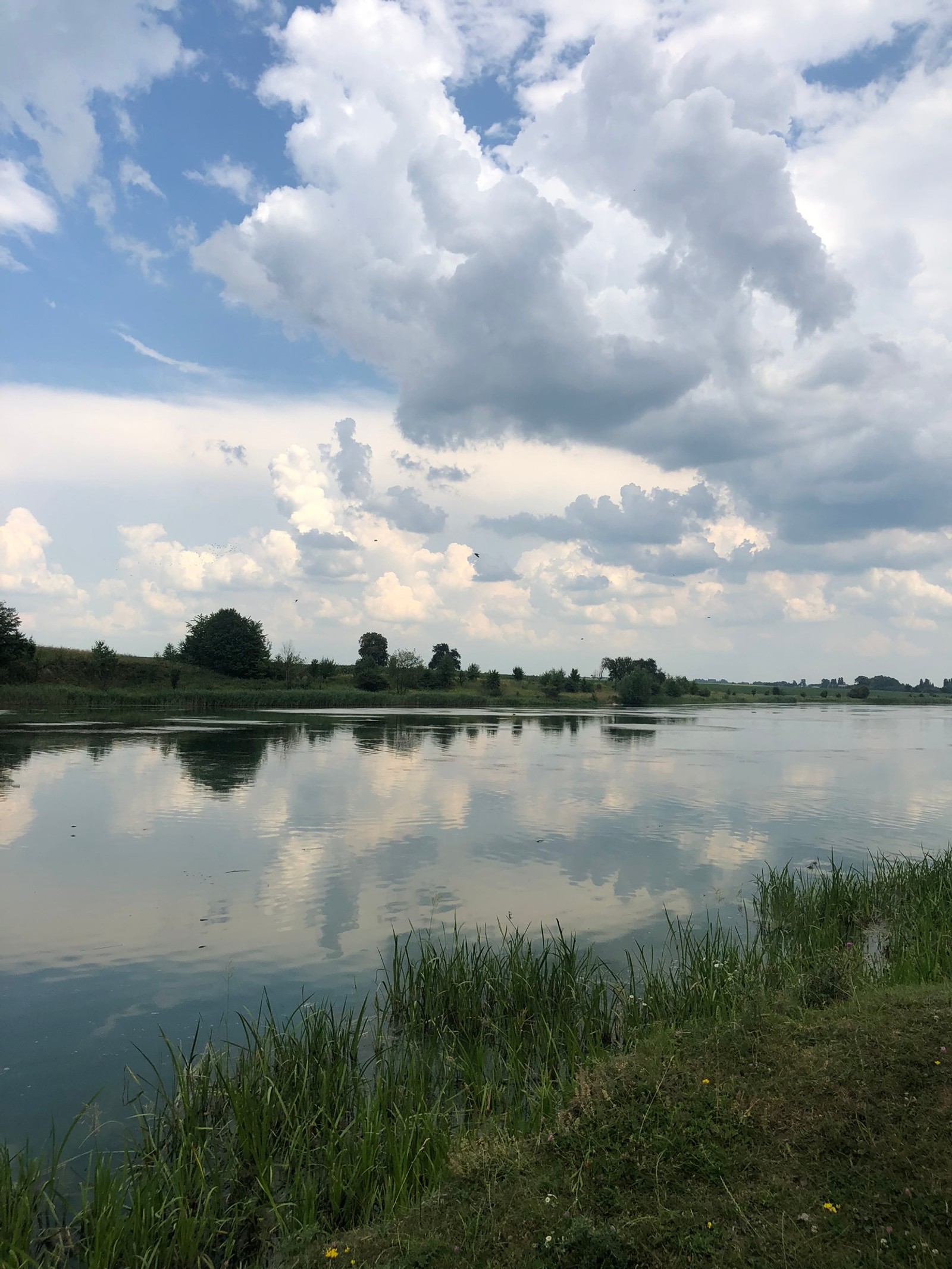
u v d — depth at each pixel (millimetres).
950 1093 7430
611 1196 6688
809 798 35094
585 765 46250
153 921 16703
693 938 15555
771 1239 6086
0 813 28453
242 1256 6984
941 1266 5676
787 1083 7918
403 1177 7363
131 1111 9375
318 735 63594
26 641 106562
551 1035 10047
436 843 24516
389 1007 12125
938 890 17484
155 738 57469
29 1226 6871
